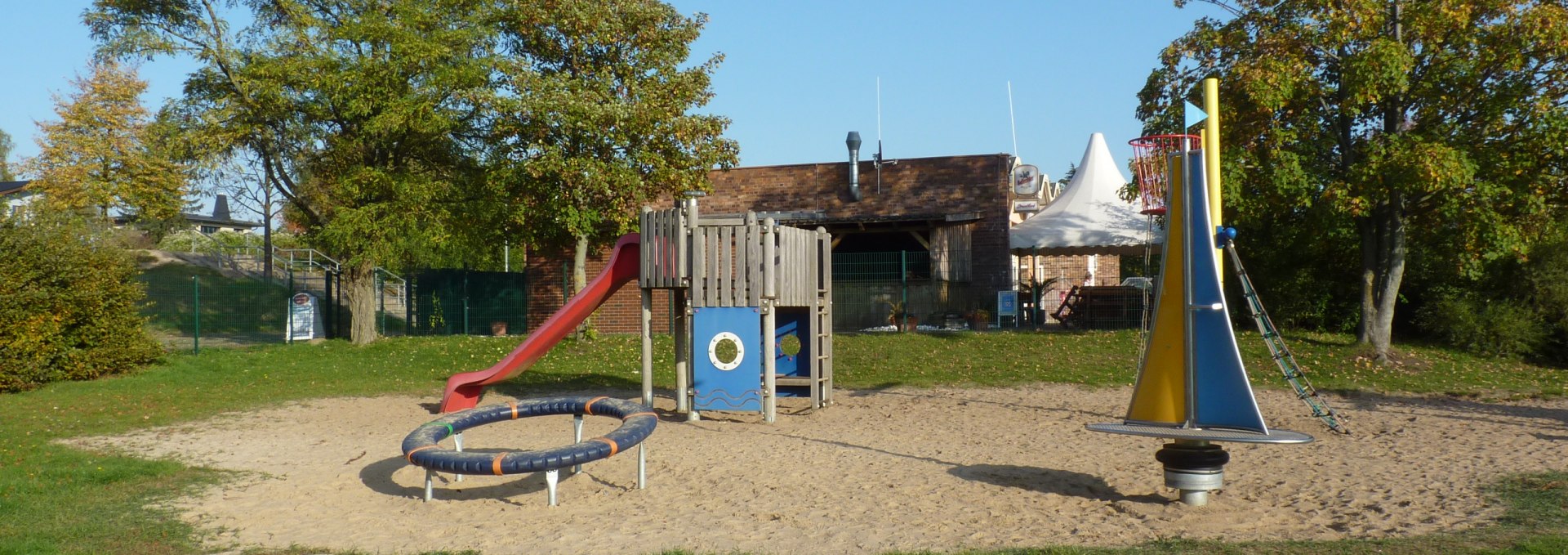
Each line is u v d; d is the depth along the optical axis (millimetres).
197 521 7672
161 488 8969
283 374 18578
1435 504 7695
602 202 21906
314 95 22609
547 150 21266
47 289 17094
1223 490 8453
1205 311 7949
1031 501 8133
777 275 13336
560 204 21531
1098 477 9148
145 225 45000
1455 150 16531
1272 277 22219
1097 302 23125
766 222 13211
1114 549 6352
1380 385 16031
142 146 40719
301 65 21688
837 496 8414
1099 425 8312
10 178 69000
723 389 13250
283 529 7449
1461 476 8859
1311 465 9539
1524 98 16938
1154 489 8562
